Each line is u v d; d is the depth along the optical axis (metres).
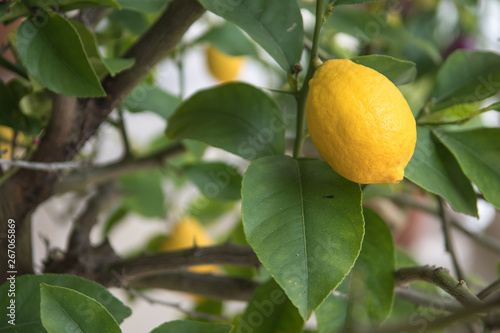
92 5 0.54
